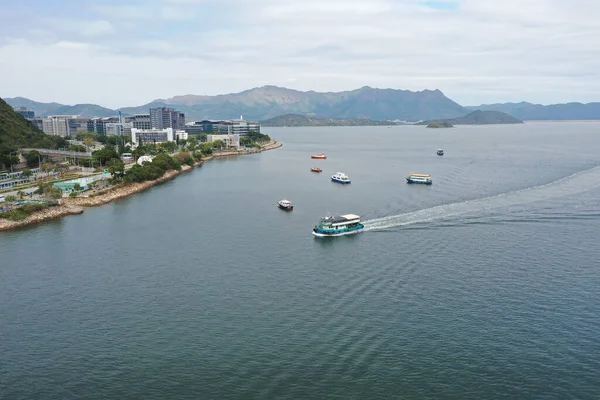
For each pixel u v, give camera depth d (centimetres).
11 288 11881
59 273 12862
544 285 11675
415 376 8175
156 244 15425
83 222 18512
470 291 11356
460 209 19462
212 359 8712
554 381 8044
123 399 7738
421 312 10338
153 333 9644
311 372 8300
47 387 8056
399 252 14238
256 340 9294
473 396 7694
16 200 19800
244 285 11938
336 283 11962
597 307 10506
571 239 15200
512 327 9694
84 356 8906
